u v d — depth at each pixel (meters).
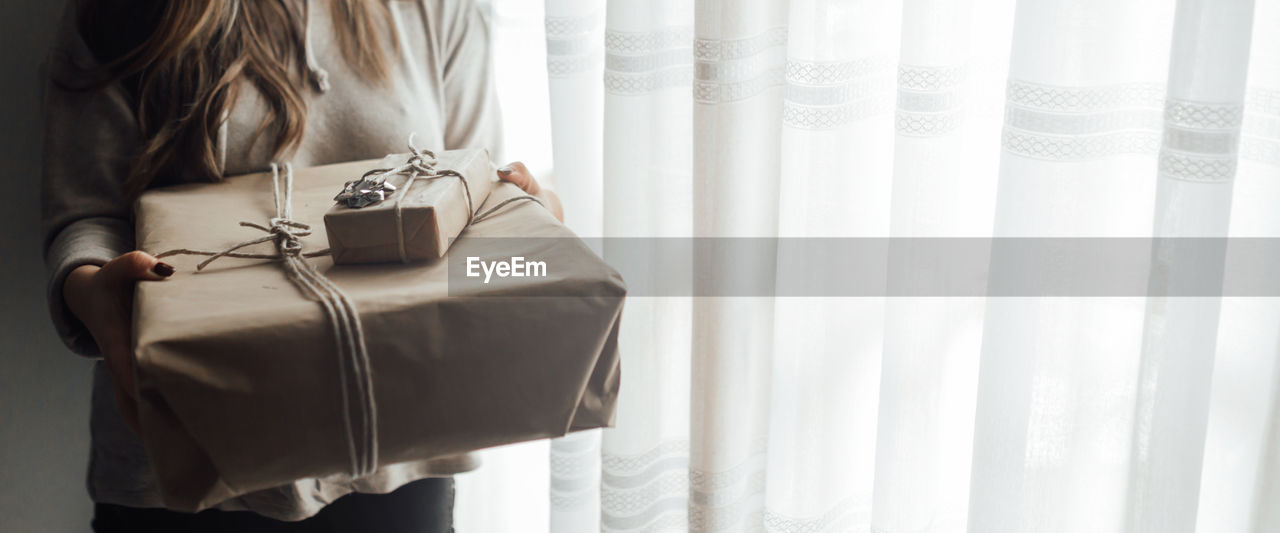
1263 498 0.75
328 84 0.91
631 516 1.04
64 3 0.95
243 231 0.73
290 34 0.89
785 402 0.92
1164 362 0.70
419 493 1.02
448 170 0.72
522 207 0.77
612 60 0.92
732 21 0.85
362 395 0.60
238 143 0.87
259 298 0.61
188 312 0.59
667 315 1.02
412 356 0.61
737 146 0.88
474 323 0.62
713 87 0.86
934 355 0.83
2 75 1.00
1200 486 0.74
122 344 0.69
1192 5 0.64
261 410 0.59
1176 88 0.66
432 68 0.98
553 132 1.03
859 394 0.93
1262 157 0.72
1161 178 0.68
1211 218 0.67
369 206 0.65
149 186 0.85
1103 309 0.77
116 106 0.85
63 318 0.77
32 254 1.05
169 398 0.57
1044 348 0.76
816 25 0.82
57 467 1.13
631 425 1.01
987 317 0.77
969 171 0.86
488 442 0.65
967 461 0.92
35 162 1.03
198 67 0.84
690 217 1.00
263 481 0.61
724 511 0.99
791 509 0.95
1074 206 0.73
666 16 0.94
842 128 0.85
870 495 0.98
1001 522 0.80
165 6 0.85
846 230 0.88
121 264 0.65
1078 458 0.79
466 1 1.02
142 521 0.94
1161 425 0.71
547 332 0.64
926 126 0.77
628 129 0.94
